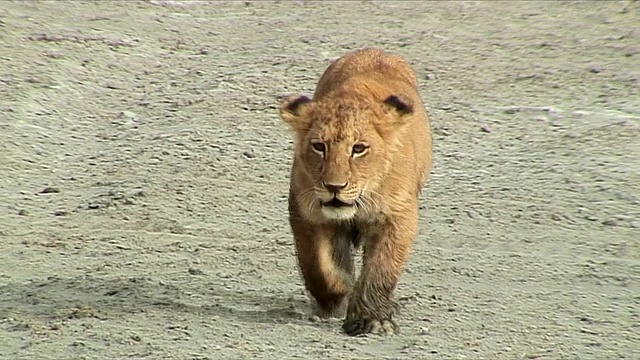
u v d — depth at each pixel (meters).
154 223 14.38
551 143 17.67
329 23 24.98
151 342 10.46
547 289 12.25
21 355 10.21
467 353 10.34
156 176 16.12
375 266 10.80
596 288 12.33
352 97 10.78
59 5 25.14
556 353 10.43
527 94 20.08
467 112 19.11
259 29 24.55
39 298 11.75
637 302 11.91
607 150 17.30
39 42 22.19
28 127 18.03
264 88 20.33
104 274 12.58
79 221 14.49
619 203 15.17
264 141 17.67
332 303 11.27
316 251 10.95
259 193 15.54
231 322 11.06
